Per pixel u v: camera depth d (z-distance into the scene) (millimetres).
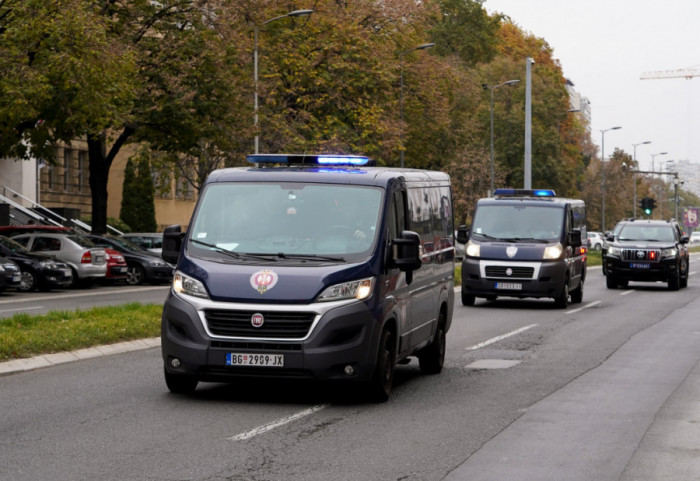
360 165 24500
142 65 70188
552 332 38938
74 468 15289
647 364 29266
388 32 93312
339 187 22656
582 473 15406
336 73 88625
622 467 15828
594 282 80938
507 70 160250
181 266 21641
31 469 15195
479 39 162500
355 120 89125
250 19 80875
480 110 157625
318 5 90000
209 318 21016
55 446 16906
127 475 14891
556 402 22219
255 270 21172
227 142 74812
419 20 96062
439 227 27203
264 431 18500
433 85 104375
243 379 21062
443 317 27875
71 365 27562
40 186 113250
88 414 20016
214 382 23562
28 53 57312
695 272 104312
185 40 70562
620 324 42625
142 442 17328
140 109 69812
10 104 55781
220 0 72375
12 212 101188
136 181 124125
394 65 91125
